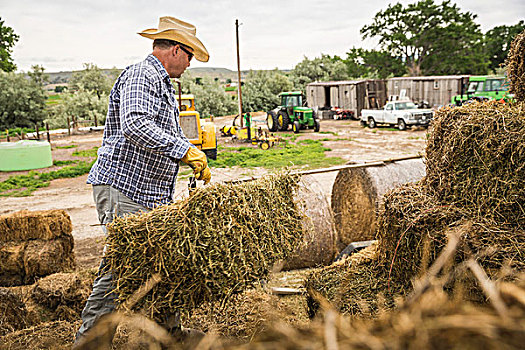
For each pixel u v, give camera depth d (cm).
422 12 4297
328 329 59
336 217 539
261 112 3884
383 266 280
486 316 54
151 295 187
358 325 62
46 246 409
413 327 56
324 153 1277
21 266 403
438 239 233
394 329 58
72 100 3606
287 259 231
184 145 226
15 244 409
